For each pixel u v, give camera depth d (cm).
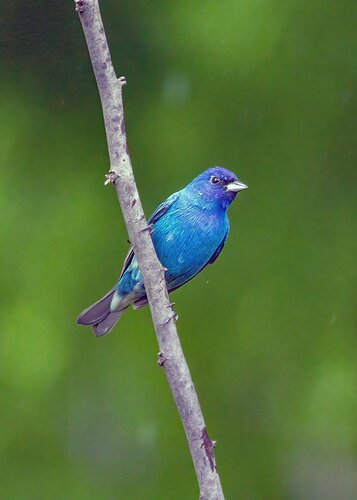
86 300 1238
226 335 1278
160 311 627
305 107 1290
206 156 1281
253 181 1289
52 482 1267
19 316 1222
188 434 613
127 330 1270
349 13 1281
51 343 1219
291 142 1293
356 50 1287
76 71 1259
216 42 1268
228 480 1274
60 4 1171
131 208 625
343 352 1273
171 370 619
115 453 1277
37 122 1287
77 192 1272
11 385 1219
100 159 1287
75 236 1253
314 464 1283
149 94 1296
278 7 1266
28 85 1268
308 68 1284
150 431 1273
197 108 1289
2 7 1168
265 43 1266
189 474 1274
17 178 1272
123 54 1293
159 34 1285
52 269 1241
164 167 1280
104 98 615
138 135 1294
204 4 1270
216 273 1288
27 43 1215
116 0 1288
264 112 1291
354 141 1290
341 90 1289
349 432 1262
